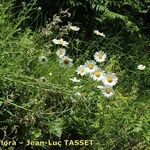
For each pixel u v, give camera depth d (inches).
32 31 82.3
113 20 98.9
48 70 70.9
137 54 102.3
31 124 59.7
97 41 87.1
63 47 84.6
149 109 77.4
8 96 60.0
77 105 64.3
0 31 73.9
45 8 87.2
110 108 69.1
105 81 67.4
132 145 68.1
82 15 92.7
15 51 66.0
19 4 83.7
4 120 59.2
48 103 63.4
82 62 83.4
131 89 81.7
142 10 108.5
